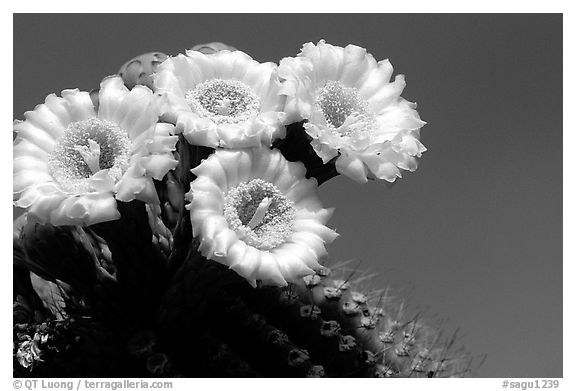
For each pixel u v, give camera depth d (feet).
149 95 2.14
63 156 2.13
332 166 2.25
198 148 2.16
